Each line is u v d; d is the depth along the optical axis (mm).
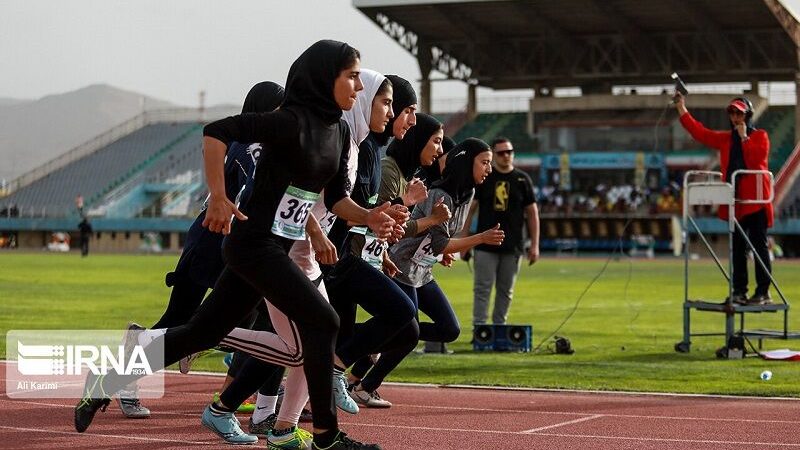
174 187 107375
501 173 21297
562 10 90000
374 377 13383
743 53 99062
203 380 15836
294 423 10172
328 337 9180
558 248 95250
